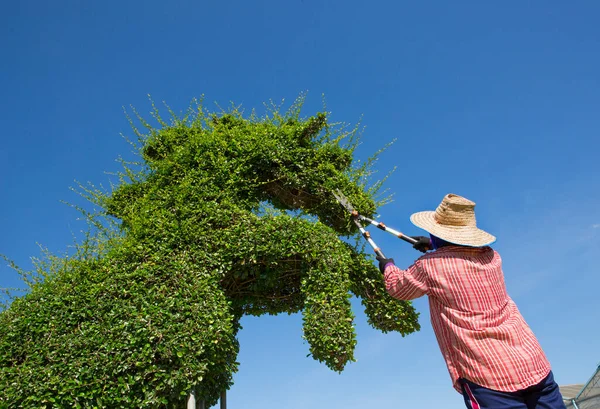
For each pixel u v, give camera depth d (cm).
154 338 502
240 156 674
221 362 560
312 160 680
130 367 490
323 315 551
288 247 589
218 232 595
